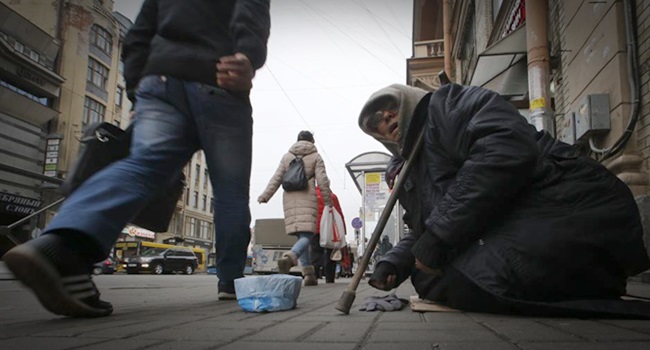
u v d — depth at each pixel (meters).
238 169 2.88
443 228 1.98
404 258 2.55
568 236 1.89
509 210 2.01
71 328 1.71
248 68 2.56
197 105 2.59
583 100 5.09
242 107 2.81
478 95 2.11
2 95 25.02
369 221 18.45
